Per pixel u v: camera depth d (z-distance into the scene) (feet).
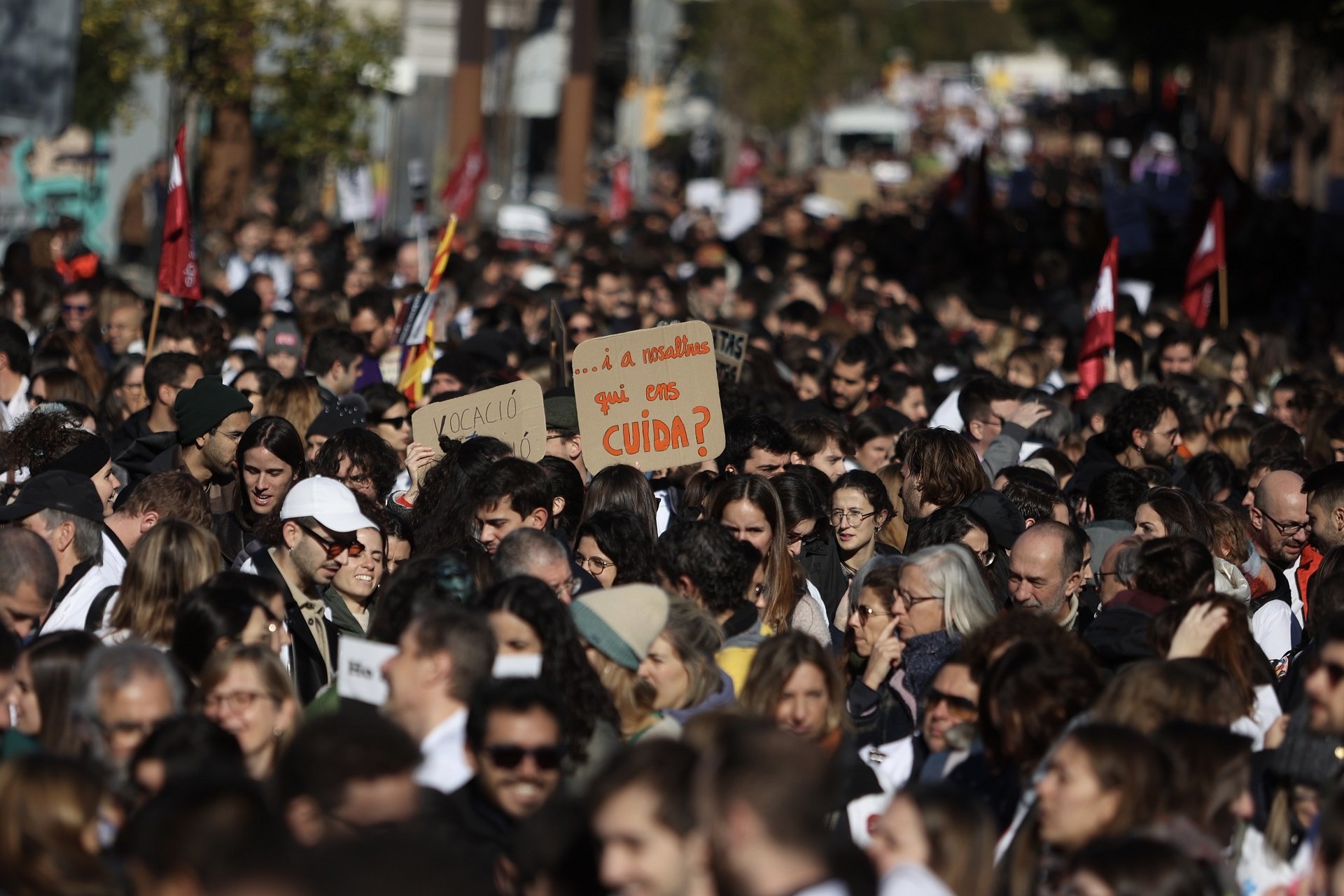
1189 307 176.86
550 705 51.72
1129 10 399.44
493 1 465.88
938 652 69.36
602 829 43.98
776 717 60.54
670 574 71.41
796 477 85.71
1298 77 469.16
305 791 45.65
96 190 289.12
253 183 289.12
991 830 47.03
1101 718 55.42
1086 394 135.64
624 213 382.63
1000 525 85.81
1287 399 131.23
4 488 89.66
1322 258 248.73
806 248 259.39
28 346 113.91
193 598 61.36
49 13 143.43
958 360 151.74
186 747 50.80
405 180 347.36
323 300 163.32
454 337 150.82
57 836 46.60
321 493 75.05
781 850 40.93
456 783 53.57
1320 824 48.78
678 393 92.38
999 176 588.50
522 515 78.95
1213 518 89.81
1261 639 87.20
